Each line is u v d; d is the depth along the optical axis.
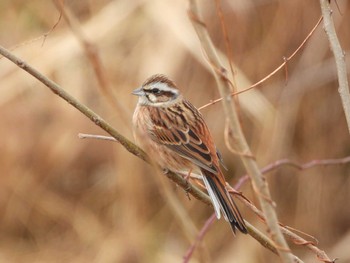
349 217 12.77
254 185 5.36
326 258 6.61
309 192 12.75
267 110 12.34
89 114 6.57
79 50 12.71
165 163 8.44
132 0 13.00
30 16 13.62
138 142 6.84
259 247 12.37
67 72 12.96
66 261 12.65
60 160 13.11
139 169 12.75
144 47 12.69
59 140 13.12
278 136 12.47
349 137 12.79
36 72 6.46
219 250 12.52
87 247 12.82
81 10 13.26
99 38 12.79
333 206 12.79
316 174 12.73
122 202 12.88
